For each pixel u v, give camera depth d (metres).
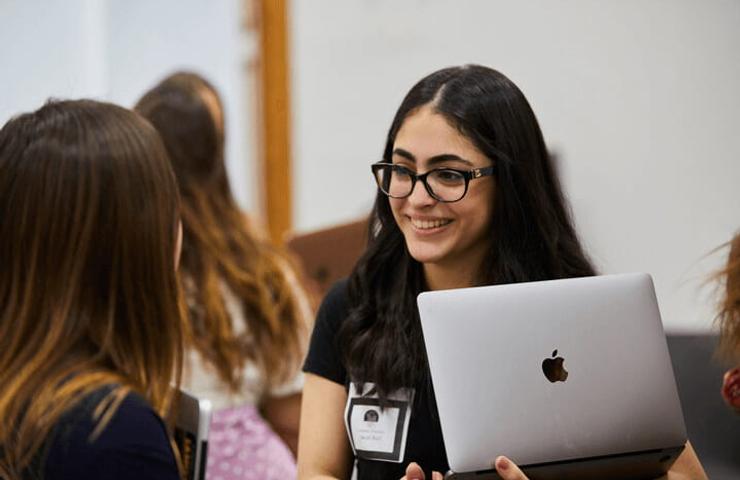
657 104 4.25
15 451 1.59
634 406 1.96
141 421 1.60
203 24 5.85
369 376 2.18
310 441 2.25
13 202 1.66
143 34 5.93
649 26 4.24
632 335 1.98
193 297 2.66
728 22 4.05
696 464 2.20
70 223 1.65
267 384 2.79
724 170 4.11
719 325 2.49
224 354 2.69
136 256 1.68
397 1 5.07
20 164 1.66
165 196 1.72
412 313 2.22
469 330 1.93
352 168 5.37
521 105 2.14
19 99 5.87
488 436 1.91
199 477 1.77
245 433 2.75
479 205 2.12
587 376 1.95
